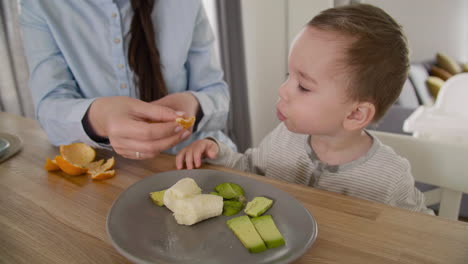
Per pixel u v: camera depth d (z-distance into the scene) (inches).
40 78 35.2
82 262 16.0
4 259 16.2
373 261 15.5
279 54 124.0
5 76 58.9
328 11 26.5
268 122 135.3
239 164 35.0
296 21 116.2
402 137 32.5
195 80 44.7
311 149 32.1
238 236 16.9
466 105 65.2
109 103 26.4
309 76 25.0
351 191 30.4
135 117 25.9
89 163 27.5
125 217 18.1
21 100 61.3
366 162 29.8
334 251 16.3
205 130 38.7
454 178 29.8
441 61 140.3
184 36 40.9
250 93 122.0
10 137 33.1
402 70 26.4
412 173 32.1
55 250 16.8
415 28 158.7
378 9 26.5
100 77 38.9
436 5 155.8
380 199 29.6
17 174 26.0
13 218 19.8
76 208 20.9
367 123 27.1
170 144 25.0
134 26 37.1
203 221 18.8
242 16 103.0
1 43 57.9
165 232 17.7
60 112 29.3
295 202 19.2
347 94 25.1
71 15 36.8
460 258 15.4
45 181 24.8
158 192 21.2
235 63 104.3
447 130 53.8
